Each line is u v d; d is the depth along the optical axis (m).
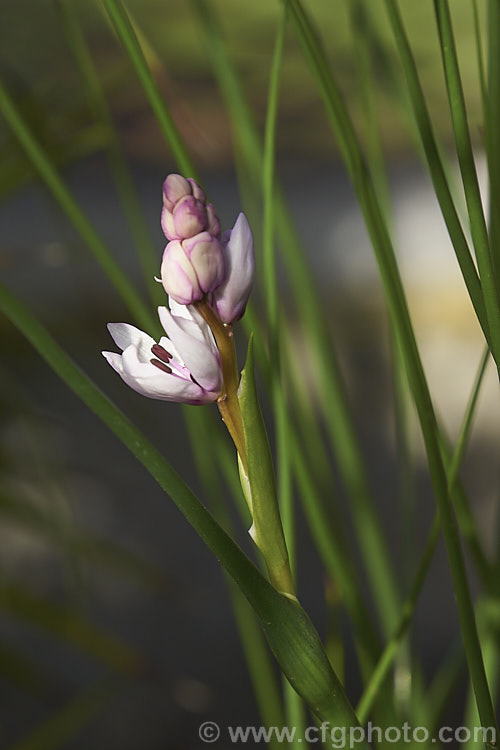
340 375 0.40
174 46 2.23
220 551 0.30
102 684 0.73
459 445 0.35
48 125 0.59
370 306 1.91
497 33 0.35
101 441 1.23
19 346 0.77
